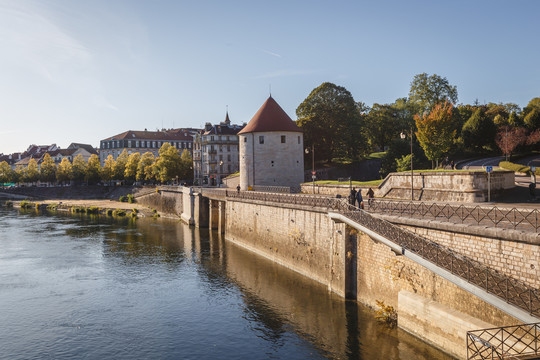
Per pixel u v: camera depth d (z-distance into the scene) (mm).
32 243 46969
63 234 53312
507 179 29375
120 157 115438
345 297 25031
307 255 30453
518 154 61781
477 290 14320
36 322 23922
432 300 18641
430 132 46312
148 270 34625
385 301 22078
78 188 108812
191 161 104062
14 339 21734
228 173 100250
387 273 21875
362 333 20344
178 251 41750
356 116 69688
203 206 58719
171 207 73875
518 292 14391
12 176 133375
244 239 42844
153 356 19641
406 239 19188
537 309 12836
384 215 22016
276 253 35562
